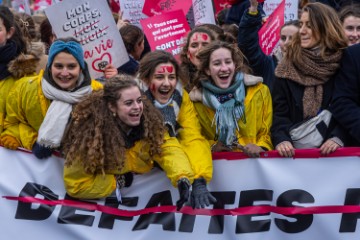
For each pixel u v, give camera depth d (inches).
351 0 263.3
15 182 181.8
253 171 181.2
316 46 179.9
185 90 184.7
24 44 189.8
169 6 261.3
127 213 181.0
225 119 177.9
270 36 242.7
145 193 181.3
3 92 180.9
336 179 178.9
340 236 179.3
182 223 180.9
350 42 217.6
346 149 177.8
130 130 170.6
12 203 181.6
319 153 178.7
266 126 182.9
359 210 178.4
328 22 178.1
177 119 178.4
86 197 177.2
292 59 181.6
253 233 180.7
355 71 177.8
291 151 177.5
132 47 240.1
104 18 201.3
